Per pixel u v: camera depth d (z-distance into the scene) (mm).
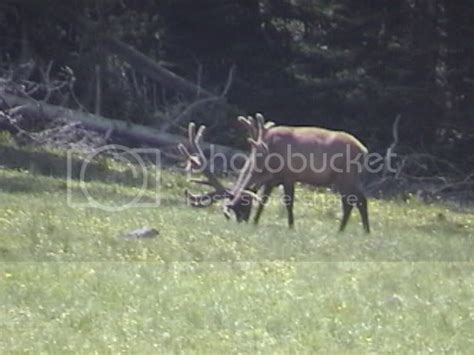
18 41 63094
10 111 55375
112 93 62094
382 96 66125
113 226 34656
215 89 66688
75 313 24797
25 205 37969
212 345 23016
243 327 24234
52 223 34375
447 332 24391
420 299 26891
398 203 50344
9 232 33062
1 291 26344
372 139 66250
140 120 61750
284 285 27625
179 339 23312
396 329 24422
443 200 56969
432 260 32062
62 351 22422
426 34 66938
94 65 61812
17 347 22641
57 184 45062
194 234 33469
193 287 27125
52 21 62562
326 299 26375
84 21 61875
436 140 66938
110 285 26984
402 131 66438
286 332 23984
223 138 62156
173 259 30547
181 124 61750
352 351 22969
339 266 30203
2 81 56375
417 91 66188
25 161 50406
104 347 22734
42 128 56500
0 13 61625
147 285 27188
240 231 34500
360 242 34031
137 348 22703
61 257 30375
